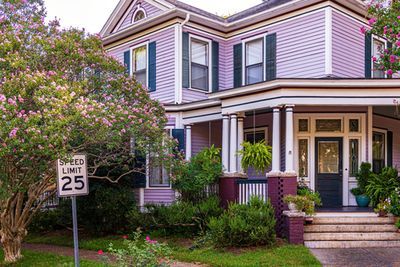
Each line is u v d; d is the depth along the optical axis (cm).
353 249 1012
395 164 1543
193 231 1209
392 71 816
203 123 1541
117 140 973
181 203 1259
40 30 1029
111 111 950
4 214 991
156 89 1541
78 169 671
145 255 677
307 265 866
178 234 1223
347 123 1321
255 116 1491
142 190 1469
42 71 923
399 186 1215
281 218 1115
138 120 1035
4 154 763
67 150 841
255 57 1505
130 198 1362
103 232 1338
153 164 1167
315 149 1332
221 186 1267
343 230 1085
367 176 1278
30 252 1114
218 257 951
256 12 1543
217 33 1585
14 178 907
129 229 1321
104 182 1324
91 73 1080
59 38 1013
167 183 1434
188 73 1500
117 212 1304
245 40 1531
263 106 1185
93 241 1234
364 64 1405
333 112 1323
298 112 1333
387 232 1080
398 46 766
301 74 1352
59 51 988
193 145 1505
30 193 1023
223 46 1602
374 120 1434
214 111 1376
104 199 1288
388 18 831
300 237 1038
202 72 1553
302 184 1276
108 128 902
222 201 1257
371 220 1113
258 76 1489
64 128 795
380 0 926
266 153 1170
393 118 1541
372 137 1376
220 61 1589
